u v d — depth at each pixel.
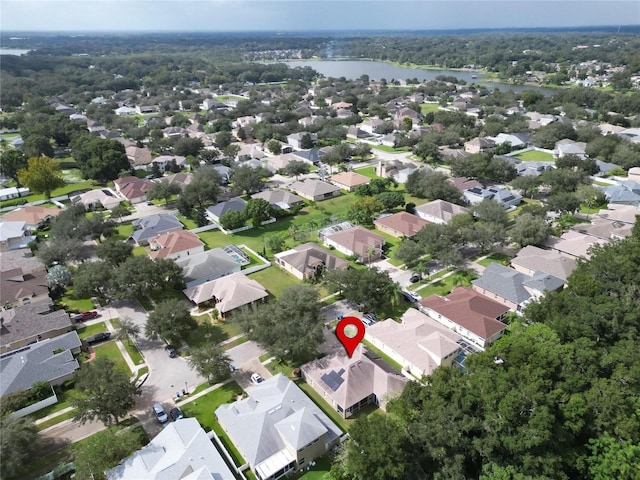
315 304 75.31
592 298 69.31
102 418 57.72
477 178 154.50
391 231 116.75
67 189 155.75
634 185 133.62
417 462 49.09
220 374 66.88
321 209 135.25
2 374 66.00
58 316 81.00
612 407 50.12
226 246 110.75
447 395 53.84
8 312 80.94
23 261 100.88
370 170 170.88
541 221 104.44
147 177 163.00
